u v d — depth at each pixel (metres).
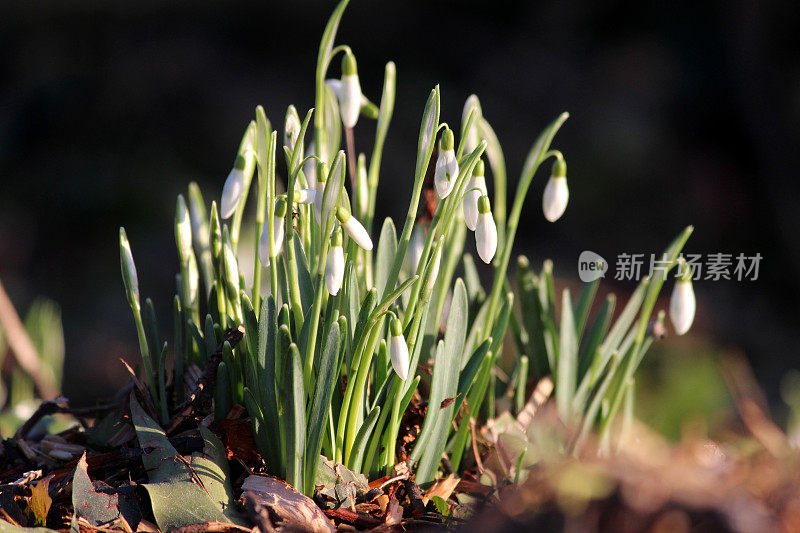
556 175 0.98
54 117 3.01
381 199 2.99
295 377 0.92
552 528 0.88
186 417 0.97
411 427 0.99
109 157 2.96
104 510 0.94
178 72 3.14
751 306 2.89
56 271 2.62
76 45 3.15
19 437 1.00
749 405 1.06
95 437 1.00
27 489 0.96
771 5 3.20
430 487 0.97
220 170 3.04
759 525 0.88
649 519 0.88
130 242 2.69
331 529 0.93
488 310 1.00
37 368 1.21
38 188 2.85
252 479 0.94
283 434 0.95
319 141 0.98
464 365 1.00
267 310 0.94
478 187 0.95
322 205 0.93
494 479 0.99
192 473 0.94
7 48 3.11
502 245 1.04
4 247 2.62
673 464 0.90
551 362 1.04
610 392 1.02
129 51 3.18
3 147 2.90
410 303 0.96
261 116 0.97
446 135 0.93
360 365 0.95
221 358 0.96
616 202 3.20
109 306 2.47
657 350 1.58
